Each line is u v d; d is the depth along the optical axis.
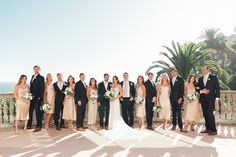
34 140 8.64
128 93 10.75
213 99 9.41
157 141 8.41
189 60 24.72
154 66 25.25
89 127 10.94
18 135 9.46
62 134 9.60
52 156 6.81
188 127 10.80
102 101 10.71
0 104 10.92
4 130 10.34
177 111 10.05
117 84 10.65
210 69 25.77
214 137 8.91
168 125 11.34
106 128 10.59
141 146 7.78
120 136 9.20
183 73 24.80
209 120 9.45
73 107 10.52
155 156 6.74
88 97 10.52
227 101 11.50
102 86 10.75
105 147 7.70
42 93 10.29
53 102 10.57
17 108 9.73
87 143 8.20
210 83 9.45
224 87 26.62
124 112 10.78
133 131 9.97
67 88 10.27
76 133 9.77
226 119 11.54
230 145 7.80
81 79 10.48
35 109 10.38
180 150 7.29
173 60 24.94
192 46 24.89
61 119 10.82
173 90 10.16
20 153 7.09
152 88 10.58
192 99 9.74
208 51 25.27
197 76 25.34
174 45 24.98
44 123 11.60
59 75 10.56
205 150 7.26
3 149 7.52
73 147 7.71
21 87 9.82
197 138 8.78
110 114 10.58
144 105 10.66
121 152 7.14
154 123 11.90
